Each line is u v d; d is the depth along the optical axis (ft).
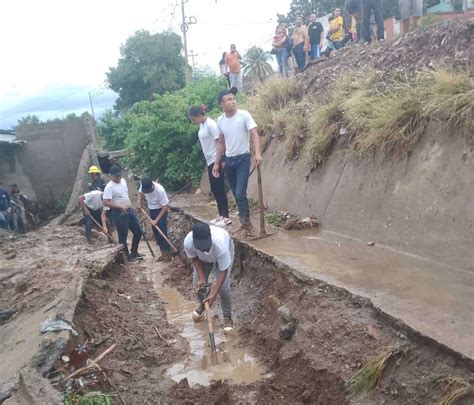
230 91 23.76
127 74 96.73
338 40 41.93
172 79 94.17
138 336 19.02
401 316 12.90
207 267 20.38
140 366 17.06
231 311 20.56
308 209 26.50
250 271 22.09
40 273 24.63
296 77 37.63
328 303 15.64
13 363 15.17
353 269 17.42
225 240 18.56
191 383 16.19
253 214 29.99
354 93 25.34
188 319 21.20
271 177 32.35
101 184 46.96
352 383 12.76
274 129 33.68
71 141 63.98
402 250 18.86
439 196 18.11
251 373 16.40
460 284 14.85
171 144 50.55
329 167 25.90
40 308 19.71
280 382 15.24
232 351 18.02
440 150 18.80
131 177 55.93
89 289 20.97
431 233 17.93
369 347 13.19
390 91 23.16
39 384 13.16
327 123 26.43
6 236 42.60
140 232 31.99
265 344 17.44
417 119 20.18
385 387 12.12
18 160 63.21
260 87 38.42
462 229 16.72
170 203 41.91
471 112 17.58
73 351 15.37
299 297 17.20
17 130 63.21
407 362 12.03
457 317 12.59
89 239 36.73
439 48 23.97
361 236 21.47
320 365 14.01
